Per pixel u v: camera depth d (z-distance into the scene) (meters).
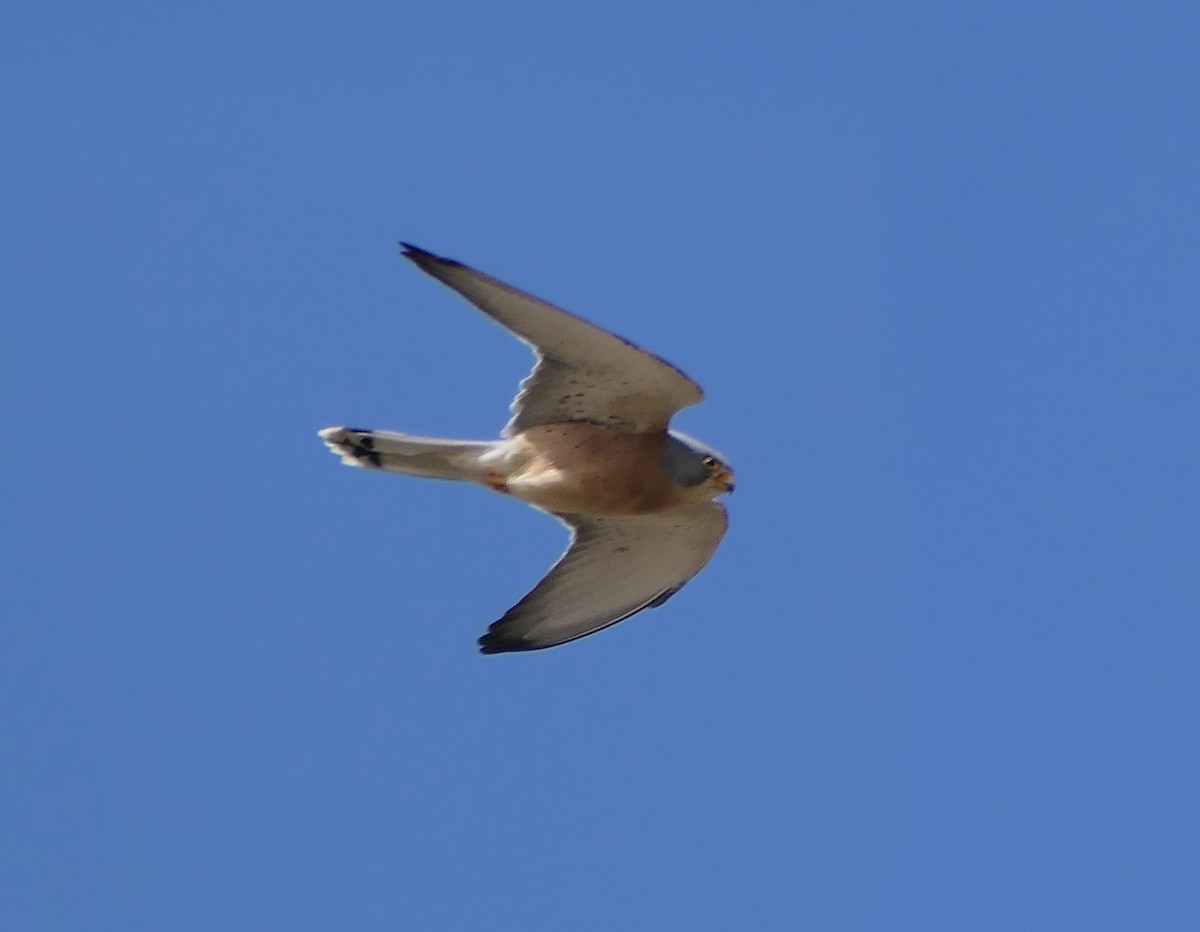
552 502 15.09
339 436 15.13
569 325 13.66
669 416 14.69
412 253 13.23
